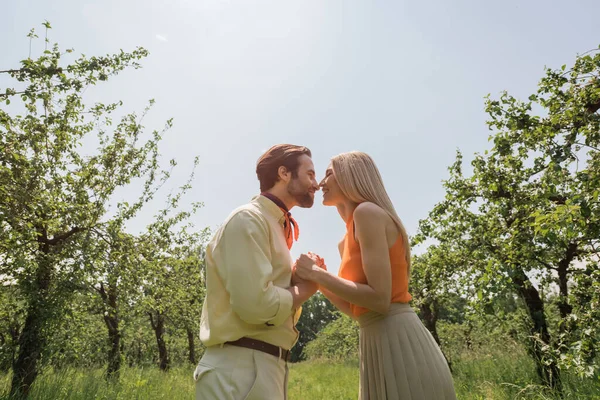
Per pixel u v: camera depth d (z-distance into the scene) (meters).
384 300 1.81
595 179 4.00
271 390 1.69
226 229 1.74
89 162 7.36
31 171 5.78
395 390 1.81
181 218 11.38
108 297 8.28
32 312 6.21
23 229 5.82
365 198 1.99
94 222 6.94
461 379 7.80
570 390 4.43
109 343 9.36
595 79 4.74
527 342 5.79
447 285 8.78
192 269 11.74
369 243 1.84
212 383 1.67
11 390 5.27
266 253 1.75
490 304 5.55
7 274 6.22
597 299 4.52
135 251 7.66
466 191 7.27
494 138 6.02
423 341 1.89
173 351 20.34
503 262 5.41
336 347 33.16
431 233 8.16
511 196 5.90
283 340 1.80
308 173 2.03
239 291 1.62
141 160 7.63
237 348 1.70
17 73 5.25
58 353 6.67
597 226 4.12
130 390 6.41
